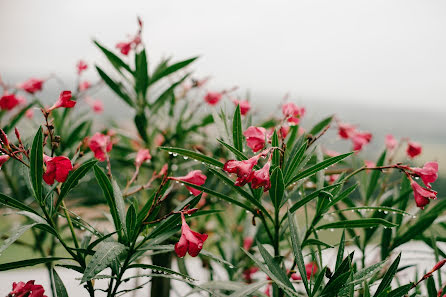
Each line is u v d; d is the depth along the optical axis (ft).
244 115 4.02
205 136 4.33
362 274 2.89
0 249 2.64
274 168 2.89
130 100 3.92
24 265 2.82
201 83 4.29
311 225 3.16
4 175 3.90
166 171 3.61
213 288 3.30
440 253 3.51
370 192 3.74
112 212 2.93
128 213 2.79
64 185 2.87
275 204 2.99
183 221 2.82
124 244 2.90
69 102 3.09
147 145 4.03
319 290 2.93
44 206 2.89
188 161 4.16
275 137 2.98
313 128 3.89
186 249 2.77
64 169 2.80
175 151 2.93
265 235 4.13
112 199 2.91
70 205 4.02
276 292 3.32
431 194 3.01
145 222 2.86
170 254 3.78
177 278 2.87
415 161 4.03
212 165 3.10
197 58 3.80
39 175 2.84
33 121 4.33
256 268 4.33
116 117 4.76
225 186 4.26
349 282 2.82
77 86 4.26
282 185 2.89
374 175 3.72
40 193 2.87
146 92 3.94
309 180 3.77
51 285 3.56
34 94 4.32
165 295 3.76
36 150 2.80
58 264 2.89
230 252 4.32
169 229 2.92
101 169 2.85
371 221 2.99
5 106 4.06
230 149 2.92
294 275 3.60
